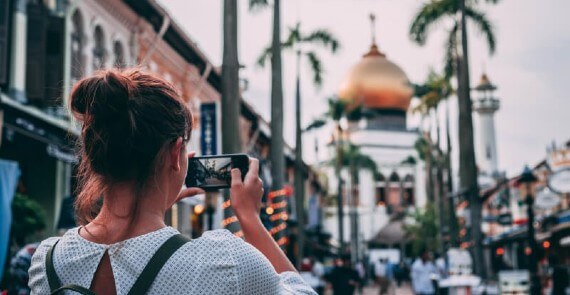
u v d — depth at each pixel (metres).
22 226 12.77
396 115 94.12
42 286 1.81
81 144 1.93
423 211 73.12
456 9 29.36
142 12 21.50
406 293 40.72
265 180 30.05
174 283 1.71
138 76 1.92
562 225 28.88
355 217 65.12
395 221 81.81
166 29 22.97
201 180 2.19
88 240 1.83
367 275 60.41
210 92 31.34
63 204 15.02
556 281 19.48
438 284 20.69
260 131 39.66
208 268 1.74
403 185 93.75
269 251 2.04
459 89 26.48
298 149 28.36
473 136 25.58
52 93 14.18
